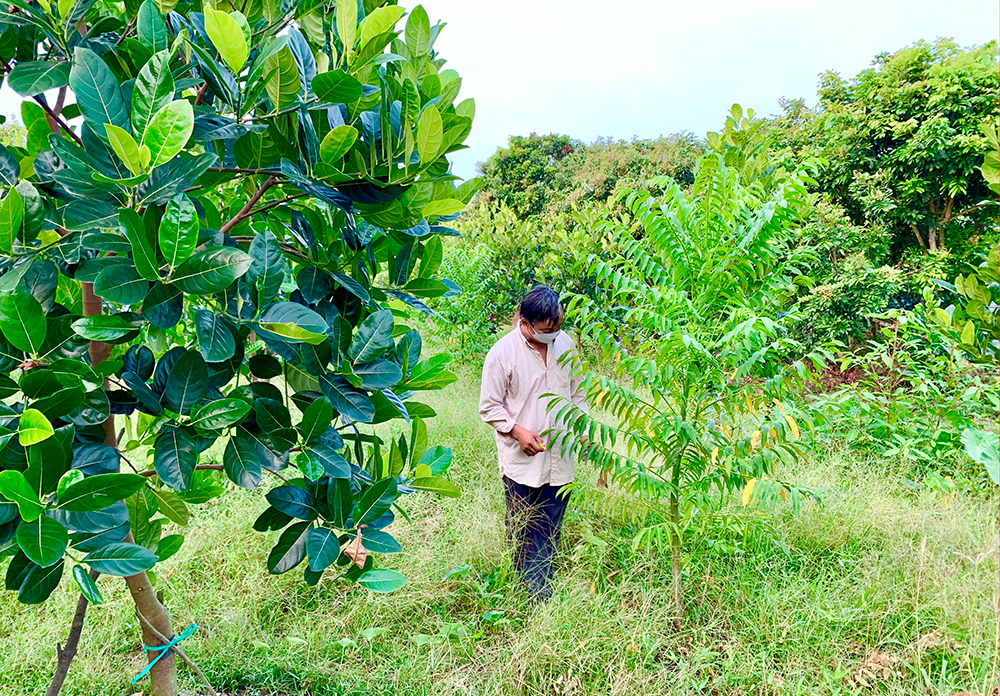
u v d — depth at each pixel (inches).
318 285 55.9
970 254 301.0
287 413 53.0
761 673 89.0
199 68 50.0
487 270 292.2
